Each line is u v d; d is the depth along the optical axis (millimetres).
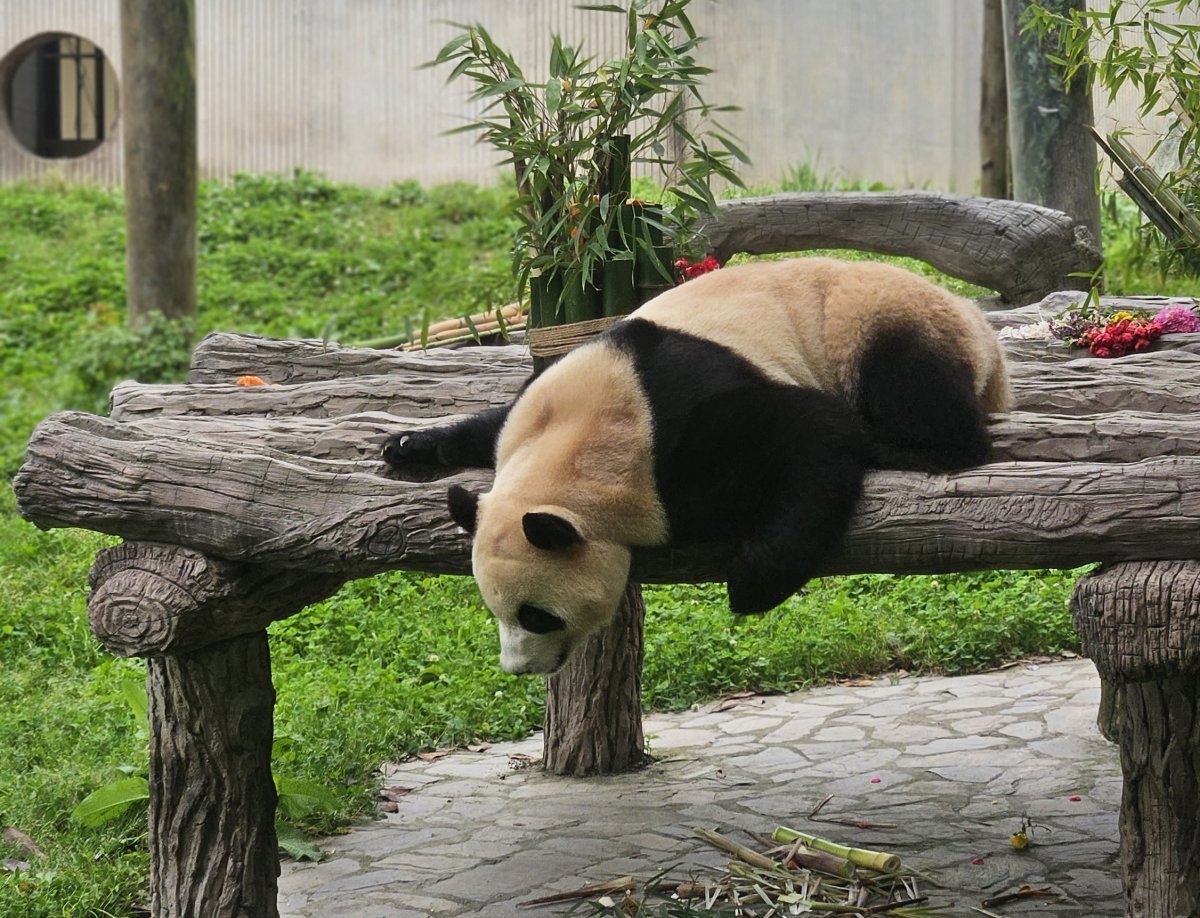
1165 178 5957
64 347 16094
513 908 5188
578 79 5301
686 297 4309
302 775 6672
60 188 21297
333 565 4215
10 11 21891
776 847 5465
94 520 4336
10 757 7121
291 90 20906
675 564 4039
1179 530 3582
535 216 5430
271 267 17891
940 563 3840
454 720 7734
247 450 4477
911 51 16469
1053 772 6438
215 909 4641
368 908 5250
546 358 5297
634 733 7047
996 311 8242
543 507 3756
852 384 4242
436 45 20406
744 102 16125
